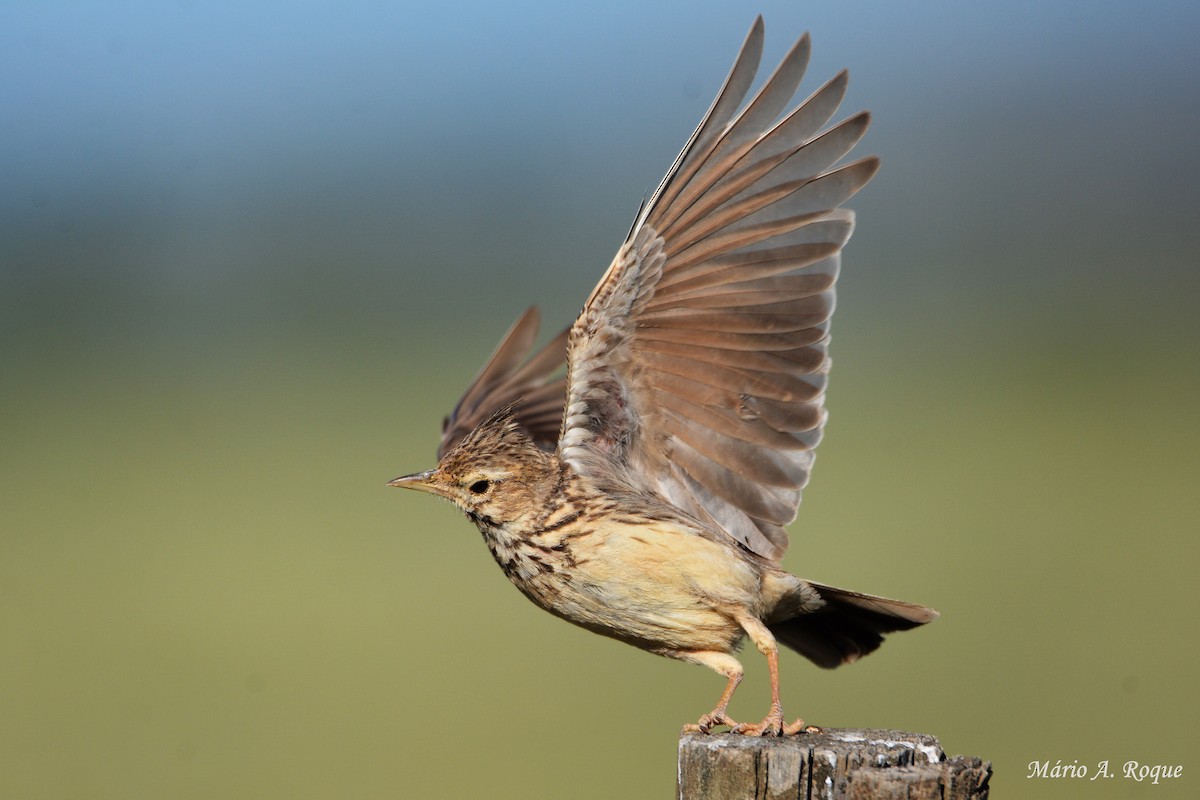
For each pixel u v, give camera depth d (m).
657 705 15.24
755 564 7.16
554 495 7.16
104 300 29.97
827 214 6.94
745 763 5.81
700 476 7.40
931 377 25.11
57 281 30.56
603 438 7.31
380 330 28.62
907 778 5.58
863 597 7.17
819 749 5.79
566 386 7.17
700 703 15.11
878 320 28.47
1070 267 31.41
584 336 7.06
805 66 6.85
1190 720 13.33
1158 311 28.08
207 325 29.02
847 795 5.67
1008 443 21.88
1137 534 17.89
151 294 30.58
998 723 13.52
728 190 6.91
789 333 7.08
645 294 7.01
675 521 7.05
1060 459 21.08
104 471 22.06
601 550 7.00
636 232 6.90
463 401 9.23
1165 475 20.19
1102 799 12.02
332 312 29.80
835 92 6.88
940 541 17.91
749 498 7.34
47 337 28.03
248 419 24.20
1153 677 14.06
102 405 24.95
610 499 7.13
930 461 21.14
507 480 7.19
